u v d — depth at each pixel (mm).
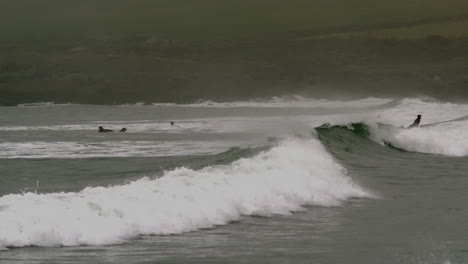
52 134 188000
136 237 38719
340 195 60031
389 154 105125
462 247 39500
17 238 35125
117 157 106500
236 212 47688
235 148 85312
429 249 38781
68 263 32031
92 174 77000
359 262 35156
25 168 87188
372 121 123375
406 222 48375
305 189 57188
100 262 32562
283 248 38156
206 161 76688
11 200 40219
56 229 36562
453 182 73625
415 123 129875
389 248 38906
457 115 196625
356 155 99125
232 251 36719
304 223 46969
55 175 76500
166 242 38031
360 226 46375
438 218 50375
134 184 48125
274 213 49969
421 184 71688
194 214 44000
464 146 110375
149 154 112500
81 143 144875
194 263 33531
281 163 61312
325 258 35875
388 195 62906
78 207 39938
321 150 76562
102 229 38000
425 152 110812
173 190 47031
